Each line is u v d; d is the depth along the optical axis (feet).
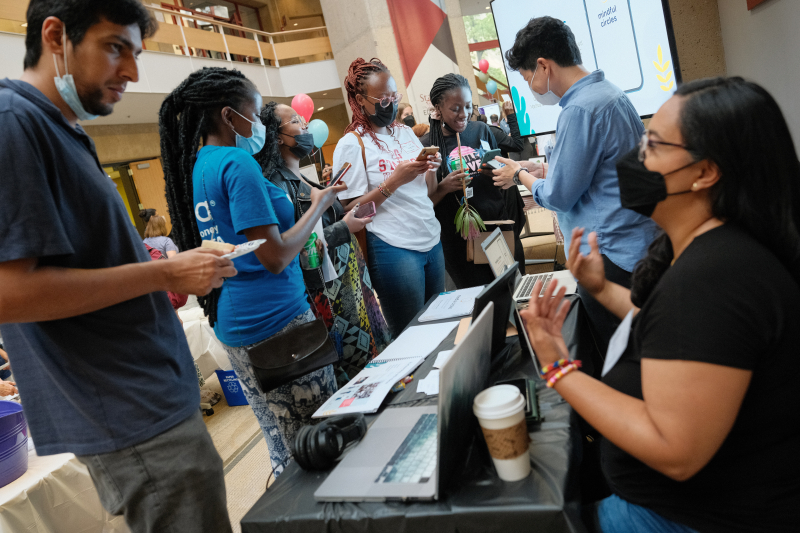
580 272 4.03
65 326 3.48
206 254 3.68
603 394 2.84
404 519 3.04
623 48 9.05
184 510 3.86
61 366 3.53
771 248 2.70
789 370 2.51
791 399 2.54
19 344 3.64
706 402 2.41
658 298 2.65
